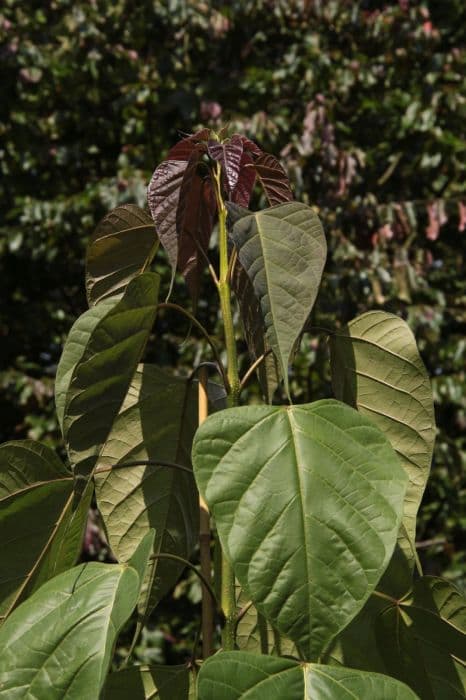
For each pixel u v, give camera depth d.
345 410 1.01
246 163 1.32
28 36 5.62
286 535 0.92
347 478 0.95
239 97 5.54
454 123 5.48
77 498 1.07
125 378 1.11
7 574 1.26
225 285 1.23
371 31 5.47
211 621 1.23
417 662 1.29
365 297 4.70
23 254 5.50
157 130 5.59
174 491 1.39
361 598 0.89
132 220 1.34
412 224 4.88
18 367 5.89
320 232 1.01
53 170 5.80
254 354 1.29
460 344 5.00
